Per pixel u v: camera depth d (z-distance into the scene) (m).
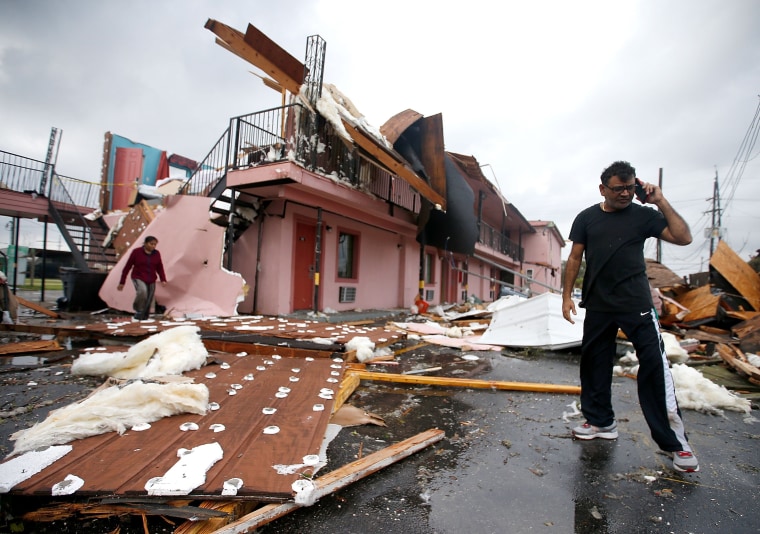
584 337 2.75
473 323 10.23
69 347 4.99
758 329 6.54
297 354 4.71
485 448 2.55
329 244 11.35
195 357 3.66
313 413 2.62
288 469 1.84
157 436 2.15
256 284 9.69
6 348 4.54
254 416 2.52
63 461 1.80
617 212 2.57
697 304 9.35
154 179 18.72
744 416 3.36
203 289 8.81
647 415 2.37
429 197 10.61
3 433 2.39
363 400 3.51
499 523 1.74
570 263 2.79
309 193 9.36
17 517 1.57
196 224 9.00
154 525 1.58
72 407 2.29
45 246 12.84
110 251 12.85
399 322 10.02
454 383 4.04
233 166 8.82
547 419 3.14
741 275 10.32
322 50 8.91
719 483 2.15
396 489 1.99
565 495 1.99
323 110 8.48
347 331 6.22
